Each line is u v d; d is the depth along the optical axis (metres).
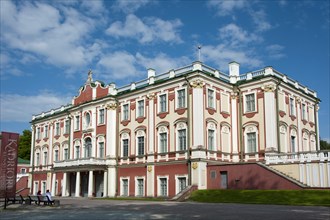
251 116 41.84
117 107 49.34
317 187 32.00
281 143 41.12
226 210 22.62
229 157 42.06
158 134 43.03
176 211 22.50
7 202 32.22
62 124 59.47
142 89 45.72
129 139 46.72
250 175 35.78
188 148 39.25
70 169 51.25
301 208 23.56
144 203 31.73
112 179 47.62
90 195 47.38
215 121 41.00
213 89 41.62
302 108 47.78
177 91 41.84
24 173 73.94
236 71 45.22
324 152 33.59
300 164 34.94
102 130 50.06
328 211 21.25
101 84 52.69
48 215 21.75
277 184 33.72
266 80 41.00
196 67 40.31
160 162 42.00
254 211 21.64
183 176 39.31
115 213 21.92
